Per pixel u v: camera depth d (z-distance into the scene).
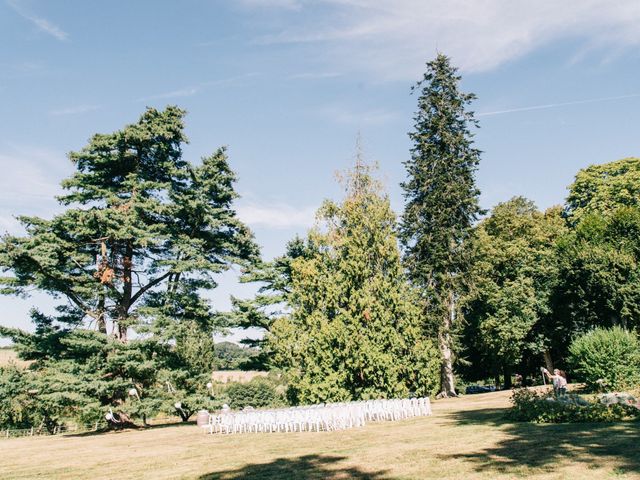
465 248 37.66
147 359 29.59
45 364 28.50
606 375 24.81
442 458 11.47
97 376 27.69
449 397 36.16
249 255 35.75
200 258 31.94
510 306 40.12
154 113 32.84
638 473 8.62
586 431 13.72
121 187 32.25
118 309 31.44
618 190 43.97
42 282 27.67
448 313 37.59
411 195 40.50
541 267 40.75
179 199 31.42
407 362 23.50
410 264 38.00
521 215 48.00
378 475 10.13
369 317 23.53
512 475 9.19
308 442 16.58
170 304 31.00
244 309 35.41
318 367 23.81
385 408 21.97
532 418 17.20
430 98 41.28
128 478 12.05
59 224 28.48
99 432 29.64
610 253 33.75
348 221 26.14
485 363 50.44
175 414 31.25
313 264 25.97
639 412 15.92
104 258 29.88
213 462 13.70
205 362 41.59
